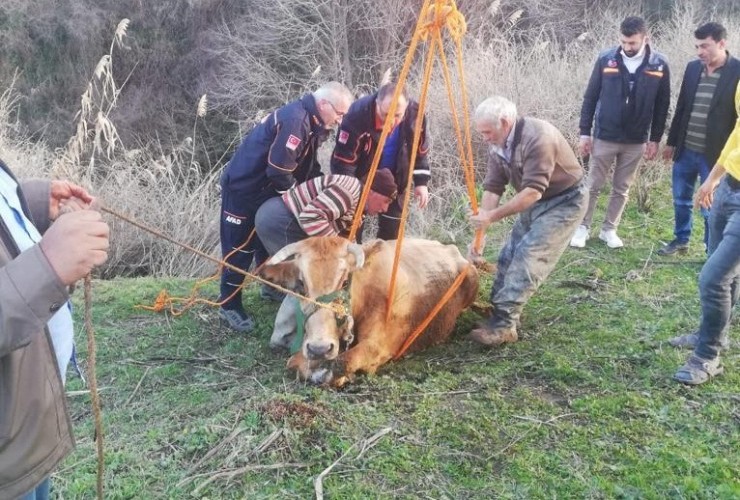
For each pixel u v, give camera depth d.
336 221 5.43
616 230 7.92
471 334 5.27
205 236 8.82
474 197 5.08
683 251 7.21
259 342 5.44
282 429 3.94
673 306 5.84
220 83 18.41
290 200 5.26
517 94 11.12
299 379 4.66
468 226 8.89
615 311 5.78
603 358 4.93
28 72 19.42
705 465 3.74
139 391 4.73
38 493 2.51
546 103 11.12
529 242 5.16
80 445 4.02
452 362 5.01
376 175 5.45
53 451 2.17
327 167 9.52
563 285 6.40
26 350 2.06
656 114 7.22
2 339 1.85
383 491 3.53
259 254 6.14
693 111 6.73
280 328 5.12
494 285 5.70
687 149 6.87
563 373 4.73
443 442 3.95
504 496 3.50
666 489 3.56
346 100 5.47
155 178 9.77
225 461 3.72
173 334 5.63
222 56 19.16
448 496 3.51
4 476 2.08
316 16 18.20
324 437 3.92
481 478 3.66
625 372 4.75
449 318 5.42
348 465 3.71
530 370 4.82
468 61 12.37
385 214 6.43
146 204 9.06
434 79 11.98
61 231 1.92
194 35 19.56
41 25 19.22
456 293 5.50
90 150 12.78
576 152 10.54
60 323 2.29
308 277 4.43
